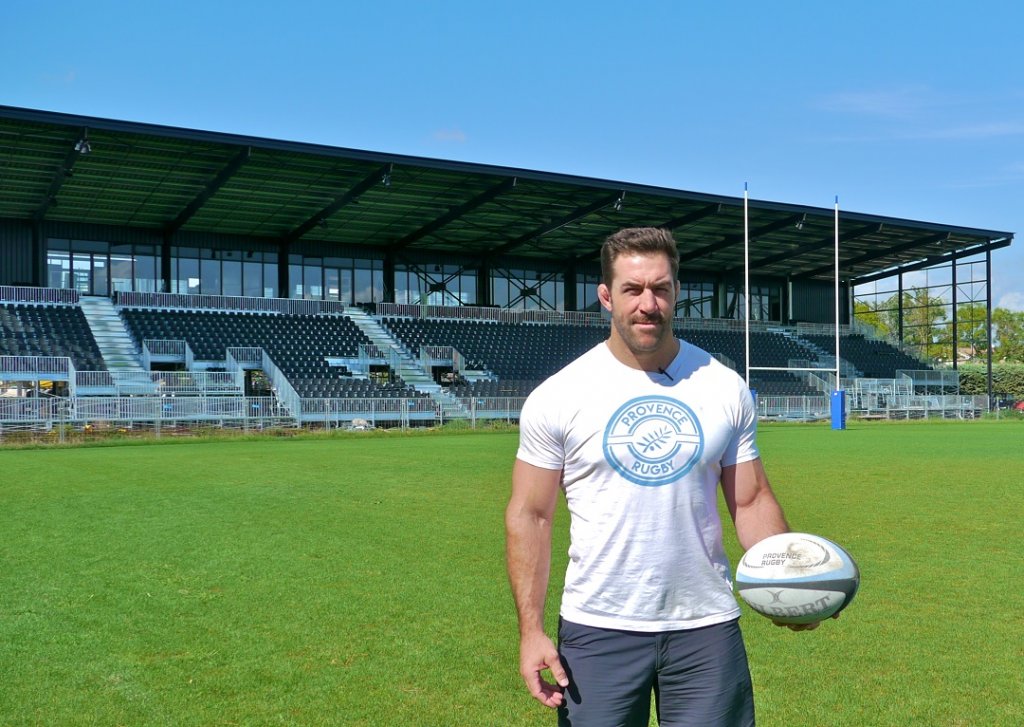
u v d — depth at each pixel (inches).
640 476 102.5
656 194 1462.8
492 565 307.1
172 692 187.0
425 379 1566.2
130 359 1358.3
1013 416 1754.4
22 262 1497.3
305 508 446.9
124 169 1247.5
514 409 1406.3
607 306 107.7
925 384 1948.8
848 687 187.0
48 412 1061.1
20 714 175.6
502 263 1911.9
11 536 366.9
